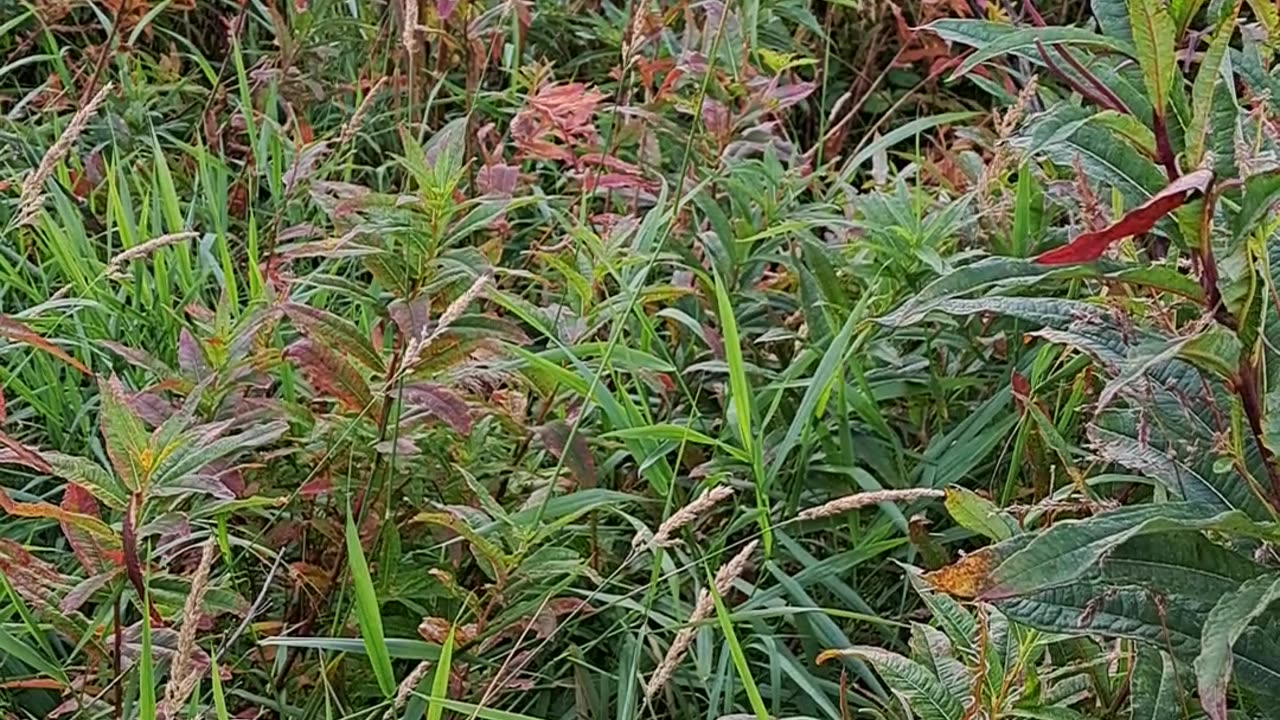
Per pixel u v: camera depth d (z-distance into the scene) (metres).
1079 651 1.58
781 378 2.41
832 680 2.09
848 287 2.56
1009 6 3.03
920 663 1.53
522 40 3.52
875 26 3.67
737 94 2.89
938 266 2.22
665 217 2.56
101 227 2.98
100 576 1.57
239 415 1.91
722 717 1.69
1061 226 2.79
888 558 2.32
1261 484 1.30
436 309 2.04
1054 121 1.22
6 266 2.57
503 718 1.67
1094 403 1.95
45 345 1.61
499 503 2.14
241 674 2.01
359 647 1.77
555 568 1.83
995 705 1.41
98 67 3.12
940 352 2.59
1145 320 1.48
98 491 1.54
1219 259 1.19
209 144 3.16
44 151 3.02
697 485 2.29
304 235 2.56
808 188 3.21
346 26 3.46
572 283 2.33
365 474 2.03
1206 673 1.08
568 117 2.78
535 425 2.25
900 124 3.76
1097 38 1.22
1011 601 1.26
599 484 2.31
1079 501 1.85
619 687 1.97
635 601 2.15
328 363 1.89
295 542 2.04
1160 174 1.24
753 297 2.59
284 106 3.41
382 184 3.07
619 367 2.43
